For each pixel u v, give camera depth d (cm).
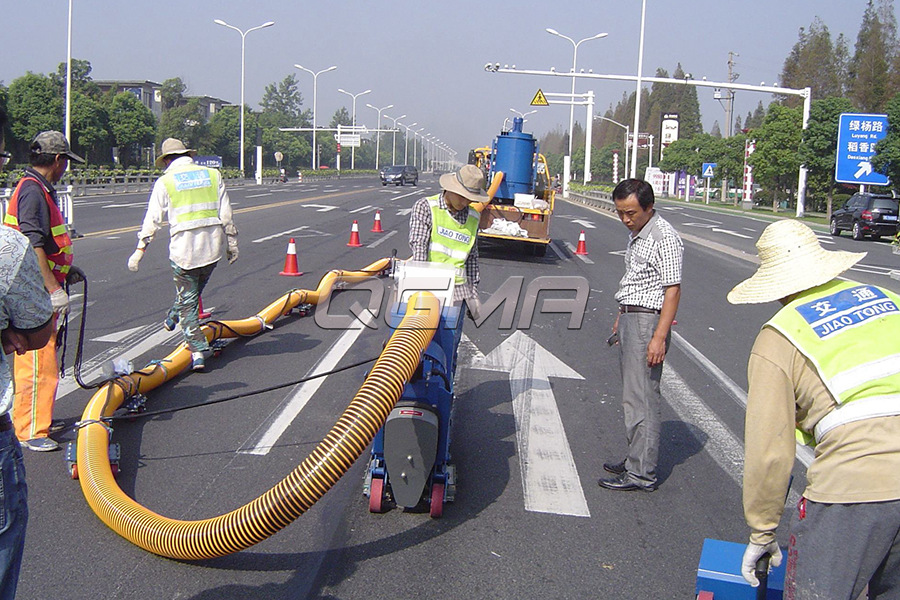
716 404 708
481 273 1492
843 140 3669
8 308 259
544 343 908
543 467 541
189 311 717
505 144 1884
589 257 1844
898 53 6475
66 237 522
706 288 1432
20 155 5366
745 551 292
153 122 6328
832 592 260
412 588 380
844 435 261
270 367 758
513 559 413
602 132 15550
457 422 627
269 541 423
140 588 371
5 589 263
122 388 565
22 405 528
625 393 505
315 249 1752
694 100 11819
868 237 3241
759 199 6744
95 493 441
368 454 557
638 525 459
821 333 271
